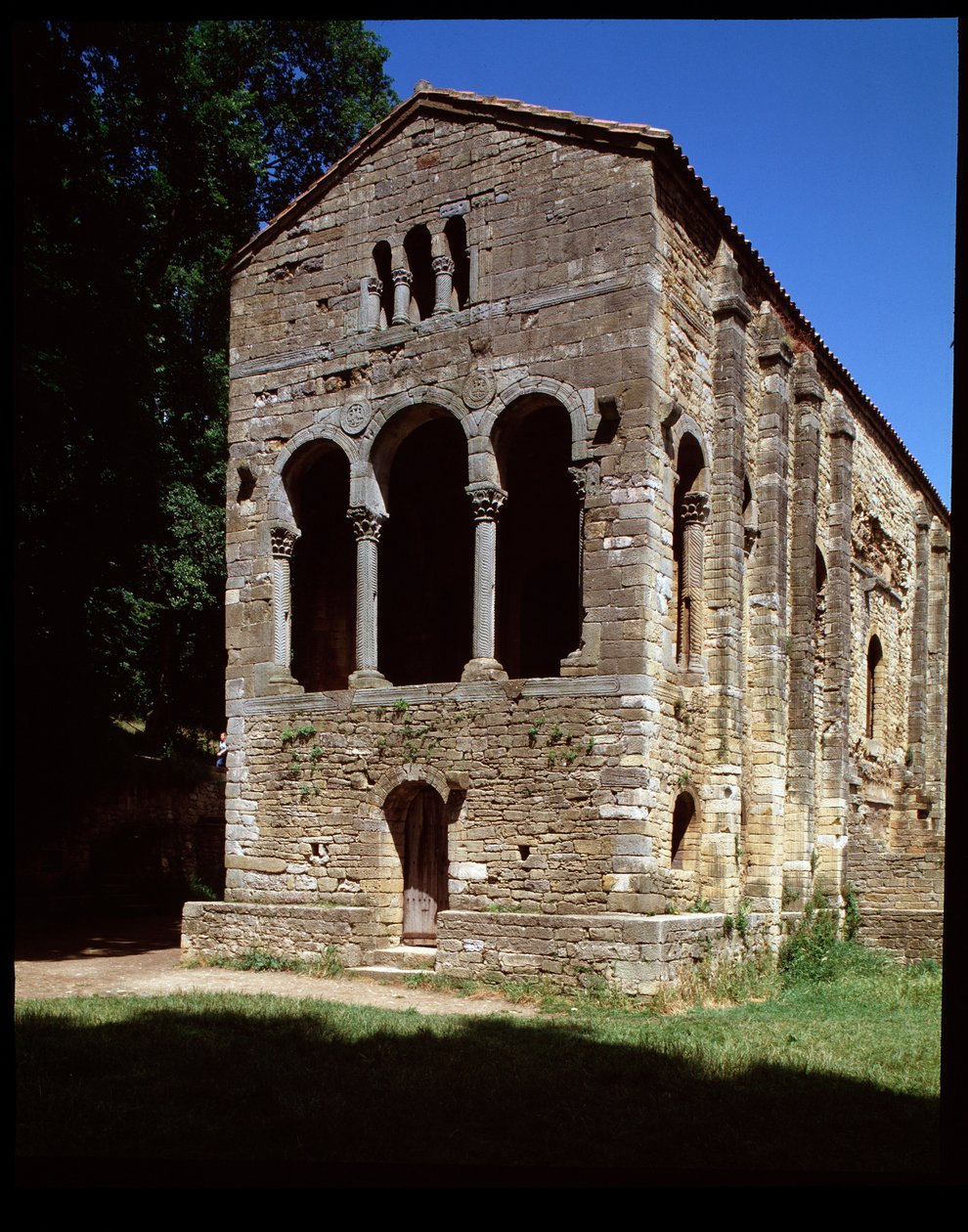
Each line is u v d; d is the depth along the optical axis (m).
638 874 18.09
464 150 21.53
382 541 27.11
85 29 21.12
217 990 18.34
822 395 26.12
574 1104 9.88
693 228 21.42
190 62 28.86
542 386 20.08
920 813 35.34
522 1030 14.11
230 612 23.59
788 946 22.02
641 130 19.48
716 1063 11.90
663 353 19.73
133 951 23.34
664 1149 8.56
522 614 26.16
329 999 17.52
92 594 27.28
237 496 23.83
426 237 22.47
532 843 19.00
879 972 22.52
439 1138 8.65
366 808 21.02
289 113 36.81
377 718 21.08
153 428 26.95
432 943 20.89
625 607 18.78
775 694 23.14
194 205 31.84
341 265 23.00
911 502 36.62
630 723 18.45
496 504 20.58
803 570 24.92
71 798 29.33
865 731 31.56
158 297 32.56
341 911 20.41
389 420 21.97
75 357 23.47
